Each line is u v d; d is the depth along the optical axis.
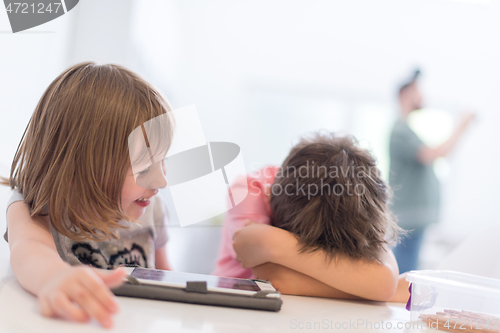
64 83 0.51
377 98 1.25
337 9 1.25
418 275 0.42
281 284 0.53
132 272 0.45
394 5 1.27
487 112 1.26
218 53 1.21
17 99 0.81
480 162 1.21
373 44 1.27
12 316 0.29
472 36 1.30
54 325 0.28
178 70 1.20
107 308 0.29
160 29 1.18
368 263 0.52
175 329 0.30
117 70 0.54
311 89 1.23
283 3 1.23
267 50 1.23
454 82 1.29
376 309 0.47
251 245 0.57
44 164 0.49
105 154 0.48
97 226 0.49
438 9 1.29
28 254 0.39
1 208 0.58
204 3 1.21
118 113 0.49
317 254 0.52
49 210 0.48
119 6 1.08
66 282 0.30
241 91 1.21
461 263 0.80
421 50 1.28
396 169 1.13
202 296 0.39
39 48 0.88
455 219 1.16
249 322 0.34
